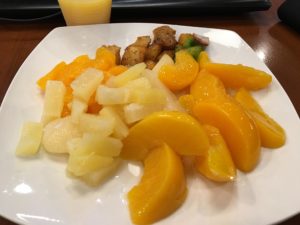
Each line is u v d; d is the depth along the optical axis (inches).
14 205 5.5
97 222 5.4
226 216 5.6
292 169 6.3
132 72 7.1
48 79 7.6
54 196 5.7
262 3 11.1
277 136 6.6
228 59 8.7
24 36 10.0
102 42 9.1
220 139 6.3
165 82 7.7
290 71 9.3
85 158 5.7
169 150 6.0
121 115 6.6
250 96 7.7
